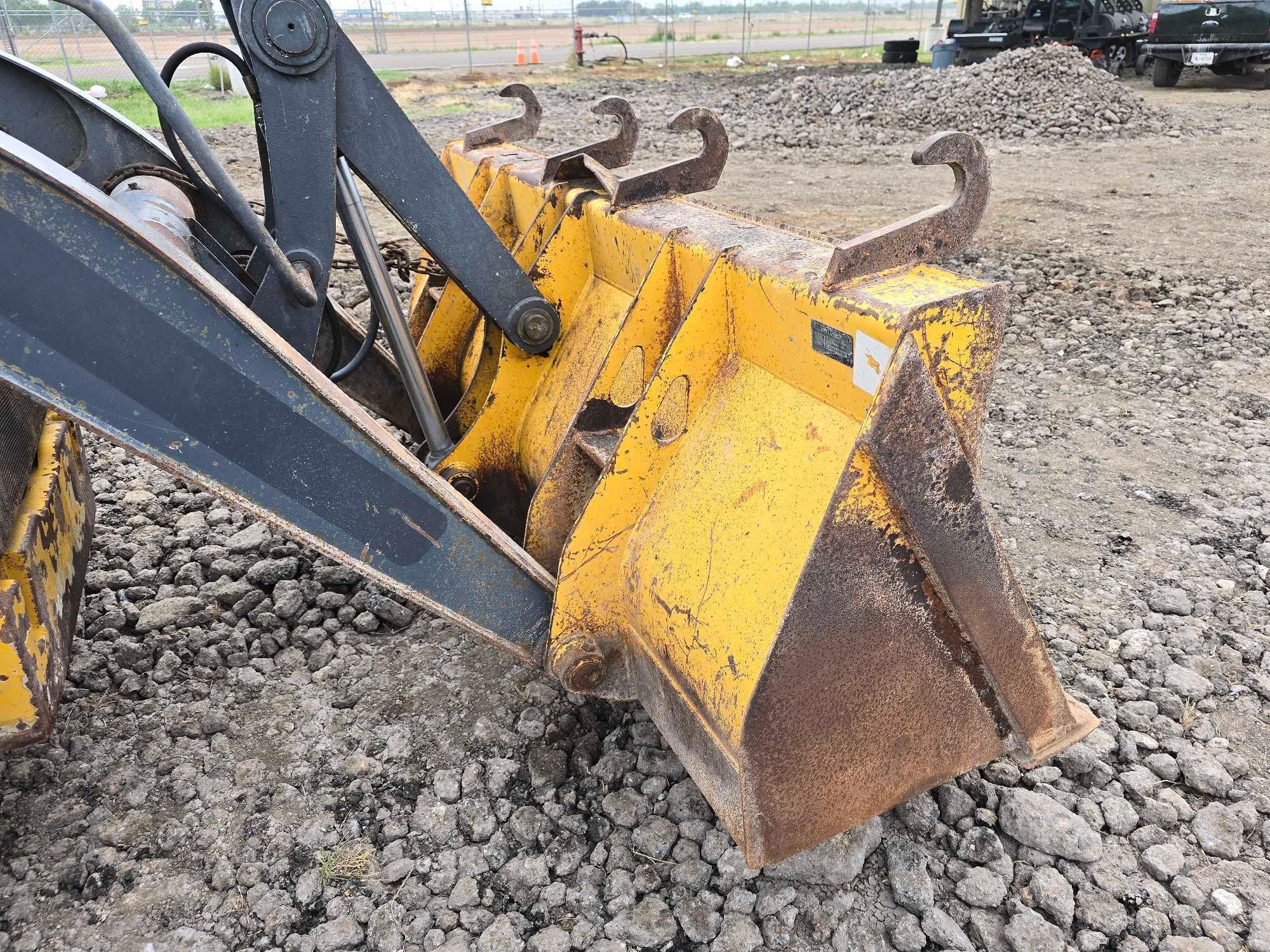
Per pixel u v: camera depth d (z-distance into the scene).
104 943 2.08
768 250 2.07
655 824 2.28
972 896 2.11
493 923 2.10
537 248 3.03
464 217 2.56
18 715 1.98
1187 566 3.39
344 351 3.48
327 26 2.19
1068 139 12.66
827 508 1.66
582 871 2.21
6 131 2.49
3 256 1.51
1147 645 2.95
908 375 1.59
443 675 2.87
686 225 2.38
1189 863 2.22
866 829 2.20
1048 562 3.42
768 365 2.04
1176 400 4.72
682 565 2.03
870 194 9.87
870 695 1.82
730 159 11.97
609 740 2.54
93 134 2.56
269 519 1.86
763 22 60.16
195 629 3.03
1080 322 5.72
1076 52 13.92
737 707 1.77
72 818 2.38
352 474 1.92
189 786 2.48
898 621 1.79
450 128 13.62
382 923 2.10
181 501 3.77
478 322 3.59
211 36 24.30
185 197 2.64
